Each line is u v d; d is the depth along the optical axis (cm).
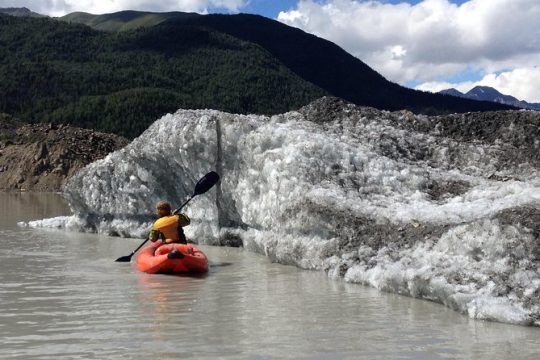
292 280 834
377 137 1167
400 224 848
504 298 600
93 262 1021
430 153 1169
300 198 958
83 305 680
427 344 517
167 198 1323
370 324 585
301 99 14425
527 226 639
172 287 793
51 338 540
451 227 760
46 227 1642
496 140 1174
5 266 978
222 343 521
